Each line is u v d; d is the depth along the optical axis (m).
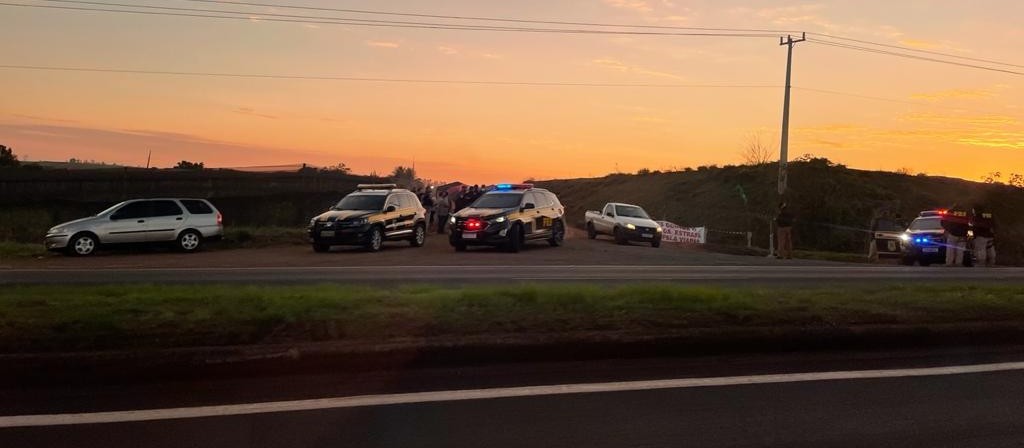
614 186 65.56
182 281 12.95
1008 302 9.77
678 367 6.88
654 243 30.72
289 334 6.77
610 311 8.16
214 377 6.14
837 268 20.19
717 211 47.84
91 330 6.62
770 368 6.96
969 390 6.39
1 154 54.47
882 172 52.78
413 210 25.75
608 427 5.20
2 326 6.62
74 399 5.57
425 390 5.95
